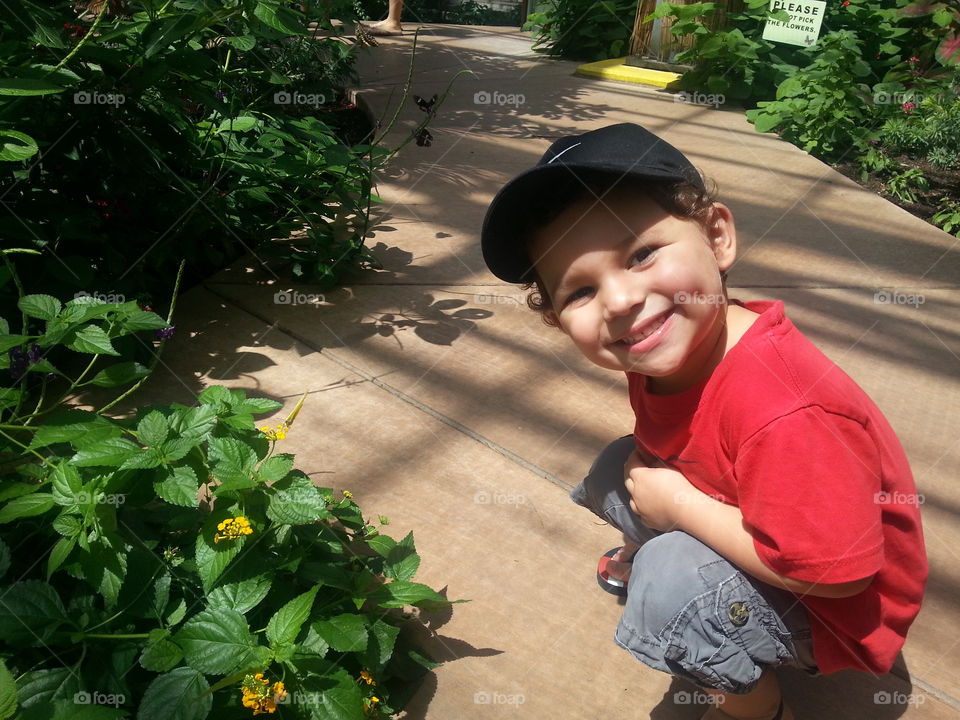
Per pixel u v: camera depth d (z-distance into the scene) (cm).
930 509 198
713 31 627
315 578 151
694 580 130
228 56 318
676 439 137
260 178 296
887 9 608
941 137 478
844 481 117
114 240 267
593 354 129
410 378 249
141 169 266
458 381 248
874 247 357
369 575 156
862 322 291
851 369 259
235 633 134
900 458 131
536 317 289
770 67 608
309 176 301
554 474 210
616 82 664
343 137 485
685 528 134
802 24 578
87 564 138
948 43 563
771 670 141
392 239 352
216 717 133
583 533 190
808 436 117
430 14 1170
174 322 274
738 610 129
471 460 213
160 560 147
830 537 116
